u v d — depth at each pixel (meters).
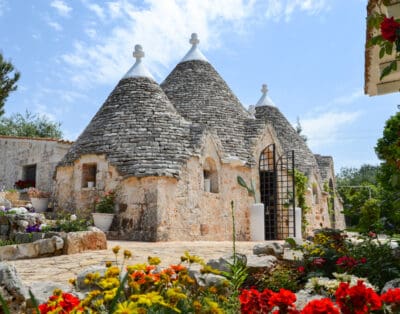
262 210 17.84
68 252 9.90
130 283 3.39
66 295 2.96
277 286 6.64
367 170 58.56
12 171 25.16
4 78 18.56
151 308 3.11
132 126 16.23
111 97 17.98
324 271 7.05
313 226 23.08
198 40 22.03
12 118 42.47
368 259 6.70
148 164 14.98
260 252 8.10
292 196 19.73
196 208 15.62
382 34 3.79
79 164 16.56
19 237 11.99
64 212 16.61
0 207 15.08
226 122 19.03
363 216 7.46
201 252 10.52
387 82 7.96
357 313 2.85
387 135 12.19
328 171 27.33
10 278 4.80
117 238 14.70
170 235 14.53
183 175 15.42
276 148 20.19
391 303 3.07
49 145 23.28
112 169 15.53
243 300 3.33
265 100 25.64
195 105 19.22
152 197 14.59
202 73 20.72
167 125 16.45
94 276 3.42
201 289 4.16
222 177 17.27
